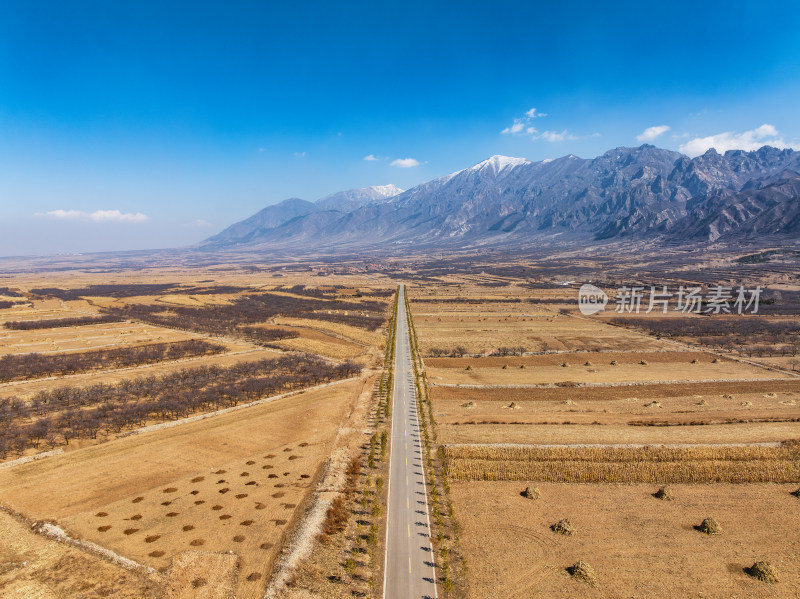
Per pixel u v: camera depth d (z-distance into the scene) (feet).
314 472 222.28
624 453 234.17
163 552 161.99
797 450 235.61
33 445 248.93
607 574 151.43
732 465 221.05
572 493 203.00
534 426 272.92
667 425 272.92
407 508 189.67
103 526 176.55
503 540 169.58
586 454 234.17
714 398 324.80
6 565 154.61
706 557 159.94
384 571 153.07
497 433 262.06
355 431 268.62
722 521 181.37
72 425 274.98
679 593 143.02
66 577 149.38
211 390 344.49
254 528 176.76
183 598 141.08
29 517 182.70
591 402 320.09
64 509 188.65
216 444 253.44
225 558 158.71
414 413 298.35
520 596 141.49
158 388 347.97
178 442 255.29
